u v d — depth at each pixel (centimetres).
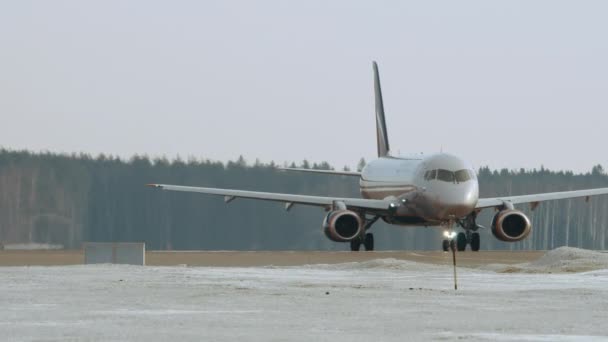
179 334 5756
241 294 8519
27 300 7919
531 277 11462
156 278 10712
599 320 6569
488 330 6009
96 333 5788
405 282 10456
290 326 6200
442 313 7025
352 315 6875
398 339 5559
